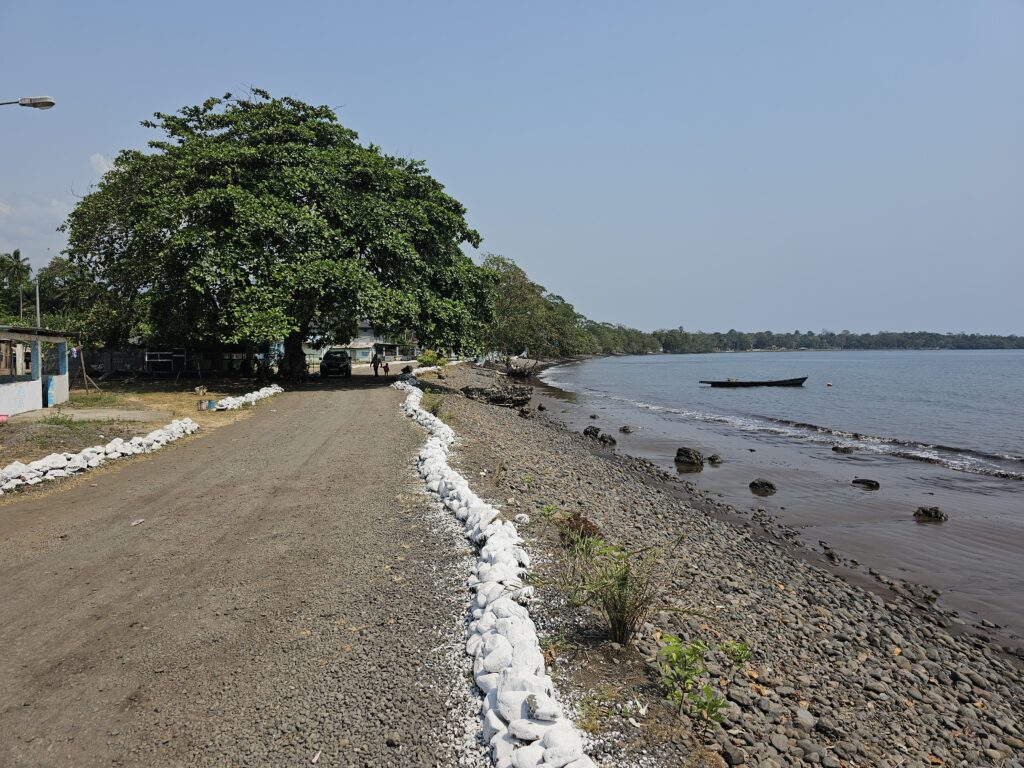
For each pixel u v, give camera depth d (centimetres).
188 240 2338
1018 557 1153
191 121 2962
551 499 1067
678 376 7781
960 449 2359
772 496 1638
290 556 721
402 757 385
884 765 472
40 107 1232
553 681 446
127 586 641
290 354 3028
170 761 381
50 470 1099
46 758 385
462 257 3156
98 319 3019
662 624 603
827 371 9119
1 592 629
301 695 447
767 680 564
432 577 654
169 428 1477
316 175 2605
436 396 2573
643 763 371
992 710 618
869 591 974
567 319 12244
